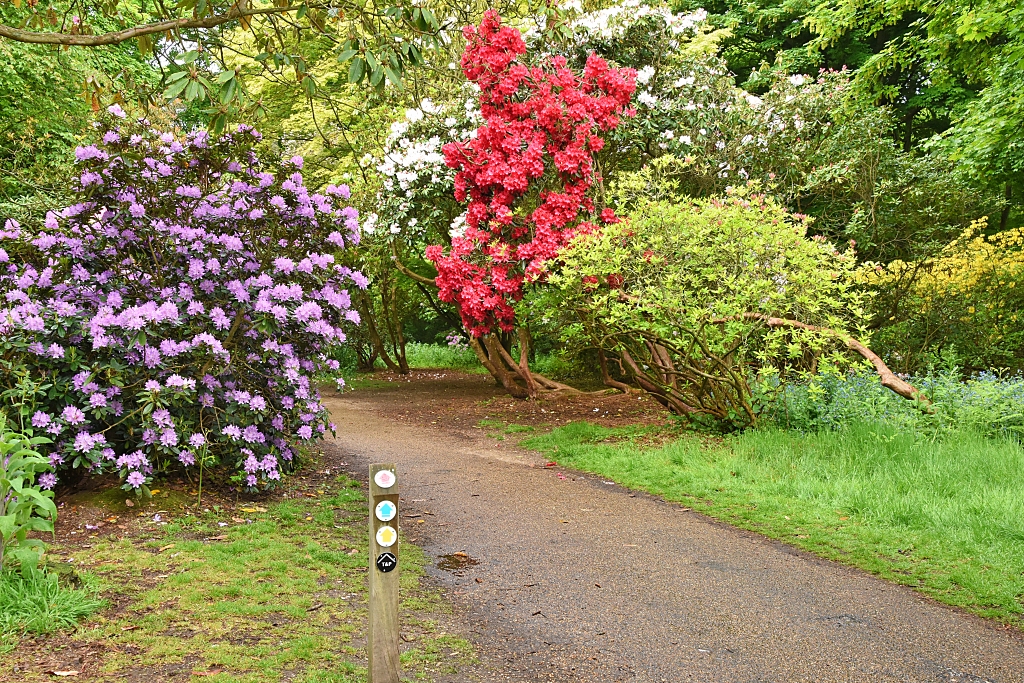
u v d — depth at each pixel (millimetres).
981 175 12695
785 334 8195
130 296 6176
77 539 4984
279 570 4590
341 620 3939
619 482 7316
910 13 17719
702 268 7977
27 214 6652
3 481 3867
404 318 20828
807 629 3994
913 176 12781
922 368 10859
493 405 13078
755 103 12219
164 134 6387
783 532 5621
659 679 3439
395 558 3051
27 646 3436
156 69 15023
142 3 14625
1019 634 3939
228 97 4266
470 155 10305
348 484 7035
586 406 12398
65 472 5824
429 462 8352
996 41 12688
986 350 10844
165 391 5582
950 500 5820
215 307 6066
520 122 10180
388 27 4863
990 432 7516
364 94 12859
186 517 5516
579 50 11641
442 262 10211
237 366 6297
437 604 4293
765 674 3496
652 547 5363
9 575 3930
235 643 3584
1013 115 11258
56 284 6035
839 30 14359
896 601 4375
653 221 8133
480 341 15352
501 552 5246
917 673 3510
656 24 11734
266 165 6652
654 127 11547
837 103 12758
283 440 6695
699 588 4578
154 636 3621
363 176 12914
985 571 4719
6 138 12336
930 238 12914
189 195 6148
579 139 9969
